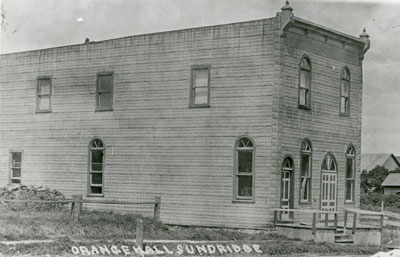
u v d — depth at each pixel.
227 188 28.39
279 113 27.55
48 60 35.22
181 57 30.22
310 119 29.86
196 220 29.11
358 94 33.69
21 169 35.78
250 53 28.30
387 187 75.31
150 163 30.84
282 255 21.62
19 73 36.38
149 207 30.77
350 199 33.28
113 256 18.34
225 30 28.98
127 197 31.47
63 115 34.38
